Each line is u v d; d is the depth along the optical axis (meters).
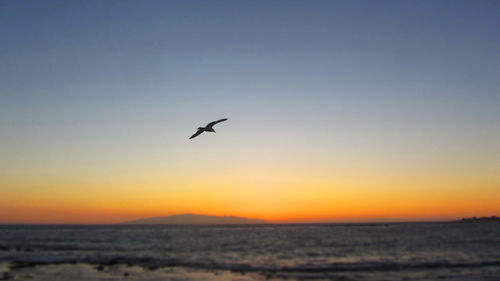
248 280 37.09
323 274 39.88
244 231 167.00
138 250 65.44
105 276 38.53
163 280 36.91
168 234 132.25
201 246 75.06
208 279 37.47
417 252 59.31
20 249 64.81
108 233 139.88
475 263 45.97
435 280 35.94
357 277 38.00
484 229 144.25
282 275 39.53
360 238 97.19
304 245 76.25
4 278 36.69
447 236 98.19
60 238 100.56
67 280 36.28
